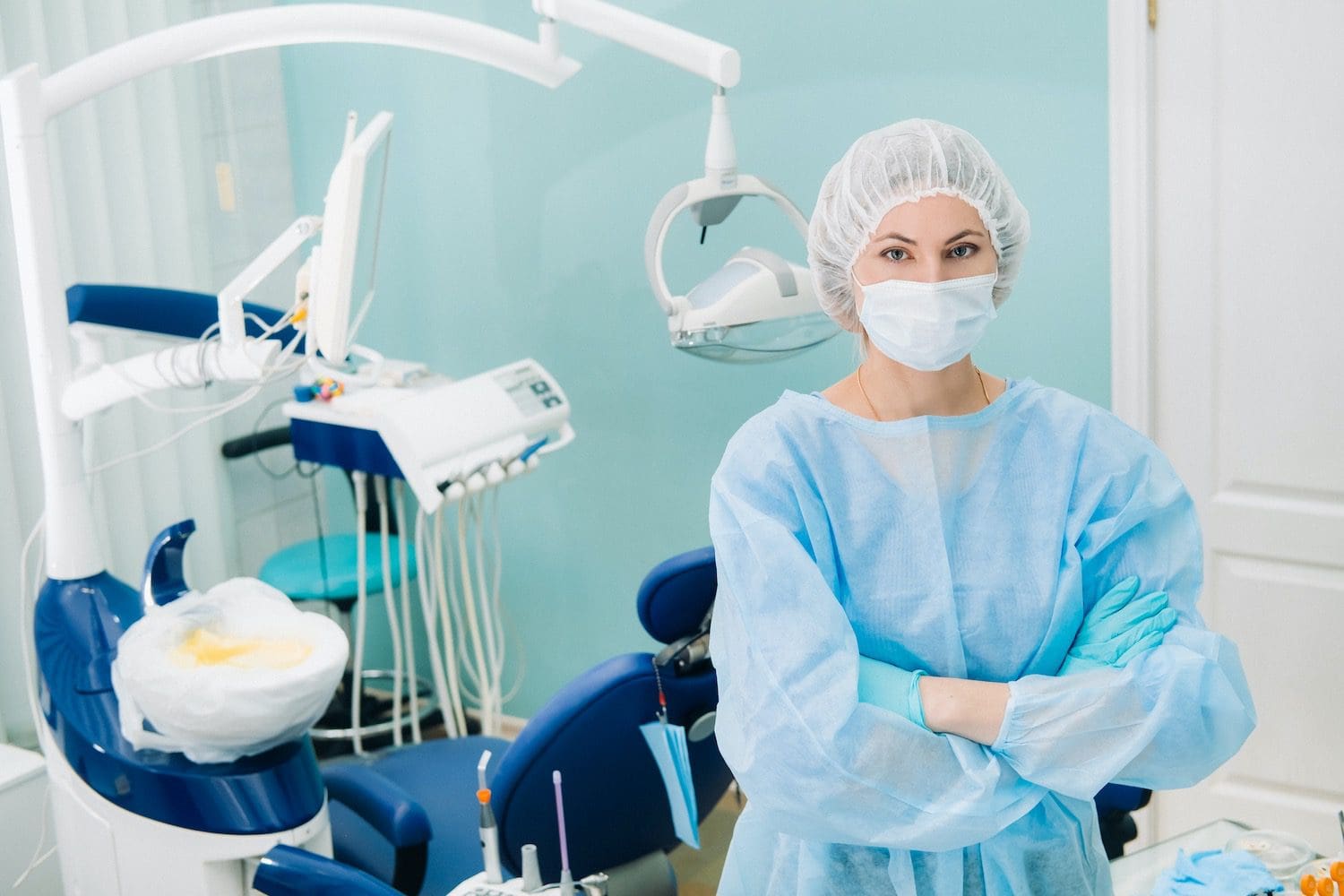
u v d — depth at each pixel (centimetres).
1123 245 265
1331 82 245
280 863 182
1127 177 261
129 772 198
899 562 136
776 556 128
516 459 287
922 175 132
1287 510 267
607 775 207
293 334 264
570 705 198
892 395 138
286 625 206
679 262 310
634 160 309
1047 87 263
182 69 320
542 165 321
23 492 288
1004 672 136
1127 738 124
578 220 320
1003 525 137
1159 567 136
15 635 289
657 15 297
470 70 323
